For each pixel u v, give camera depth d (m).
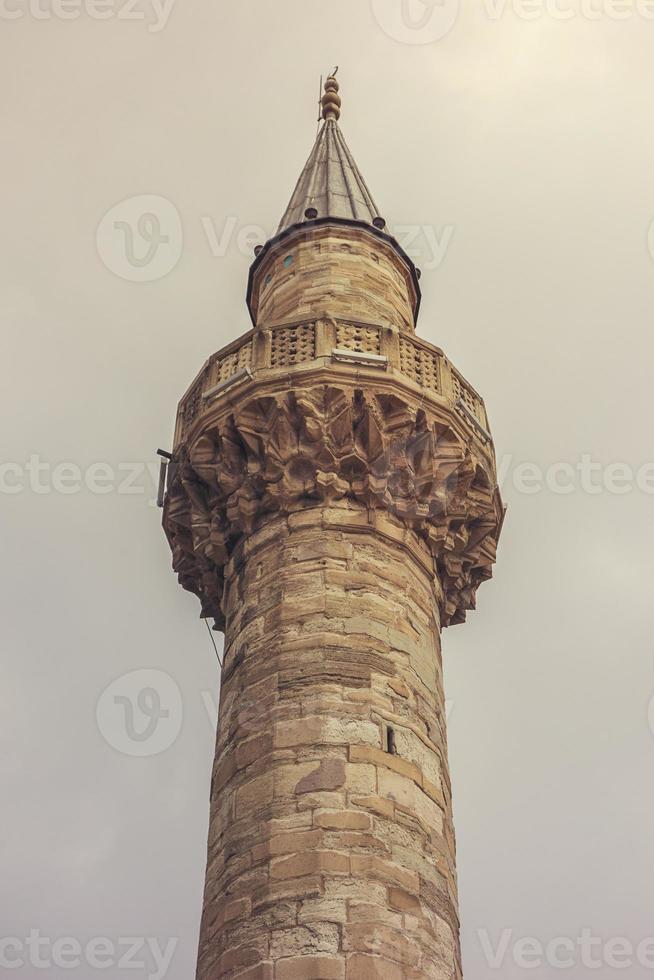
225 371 25.09
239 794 19.69
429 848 19.19
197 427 24.52
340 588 21.77
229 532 24.05
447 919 18.77
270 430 23.50
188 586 25.86
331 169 32.28
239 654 21.67
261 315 28.66
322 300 27.17
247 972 17.48
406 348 24.88
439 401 24.22
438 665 22.45
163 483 26.28
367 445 23.39
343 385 23.47
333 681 20.39
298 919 17.72
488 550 25.67
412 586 22.70
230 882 18.75
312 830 18.59
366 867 18.23
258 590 22.34
